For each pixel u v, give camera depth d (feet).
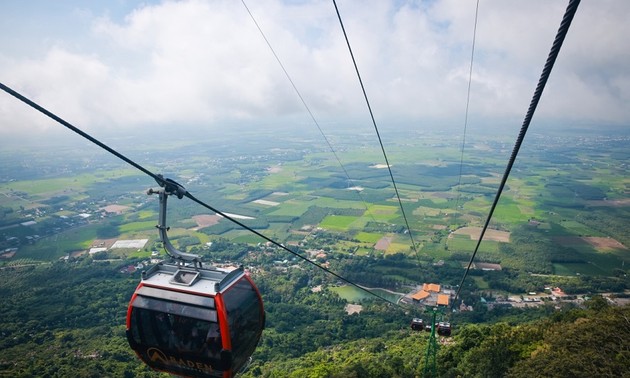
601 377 110.83
